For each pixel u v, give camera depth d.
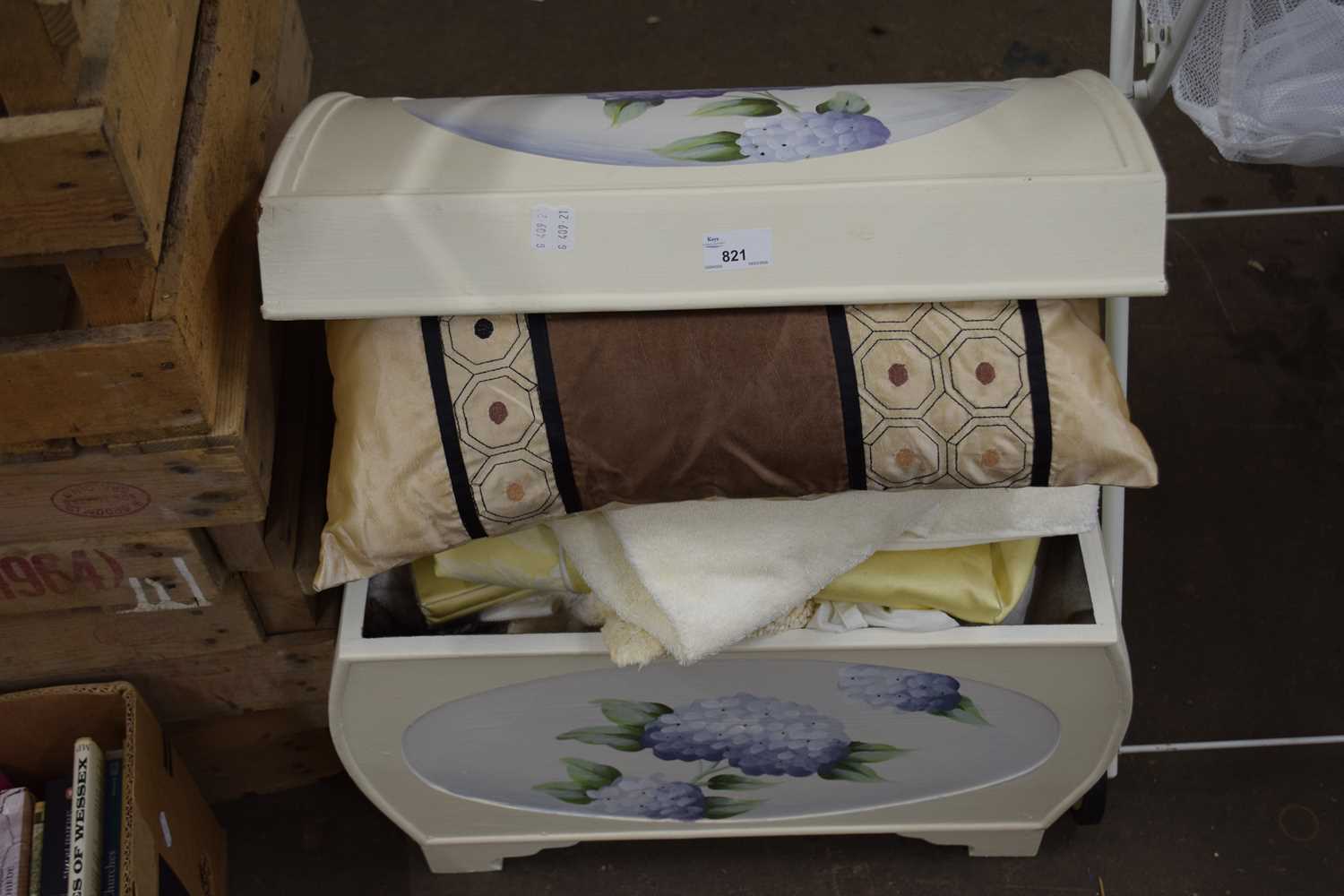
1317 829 1.81
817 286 1.21
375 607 1.48
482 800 1.66
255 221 1.36
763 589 1.32
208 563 1.36
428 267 1.22
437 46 2.42
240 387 1.23
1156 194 1.21
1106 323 1.59
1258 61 1.27
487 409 1.22
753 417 1.21
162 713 1.65
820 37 2.43
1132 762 1.87
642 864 1.82
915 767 1.61
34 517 1.26
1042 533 1.38
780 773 1.62
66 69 0.94
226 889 1.80
